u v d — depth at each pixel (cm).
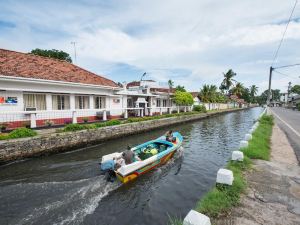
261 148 855
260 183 537
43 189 652
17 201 580
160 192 665
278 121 2128
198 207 423
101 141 1345
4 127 1118
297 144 1013
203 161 1015
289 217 388
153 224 496
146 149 975
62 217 513
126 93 2100
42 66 1577
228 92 7206
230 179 484
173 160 1024
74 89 1592
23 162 926
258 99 13100
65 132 1133
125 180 706
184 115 2697
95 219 511
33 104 1339
